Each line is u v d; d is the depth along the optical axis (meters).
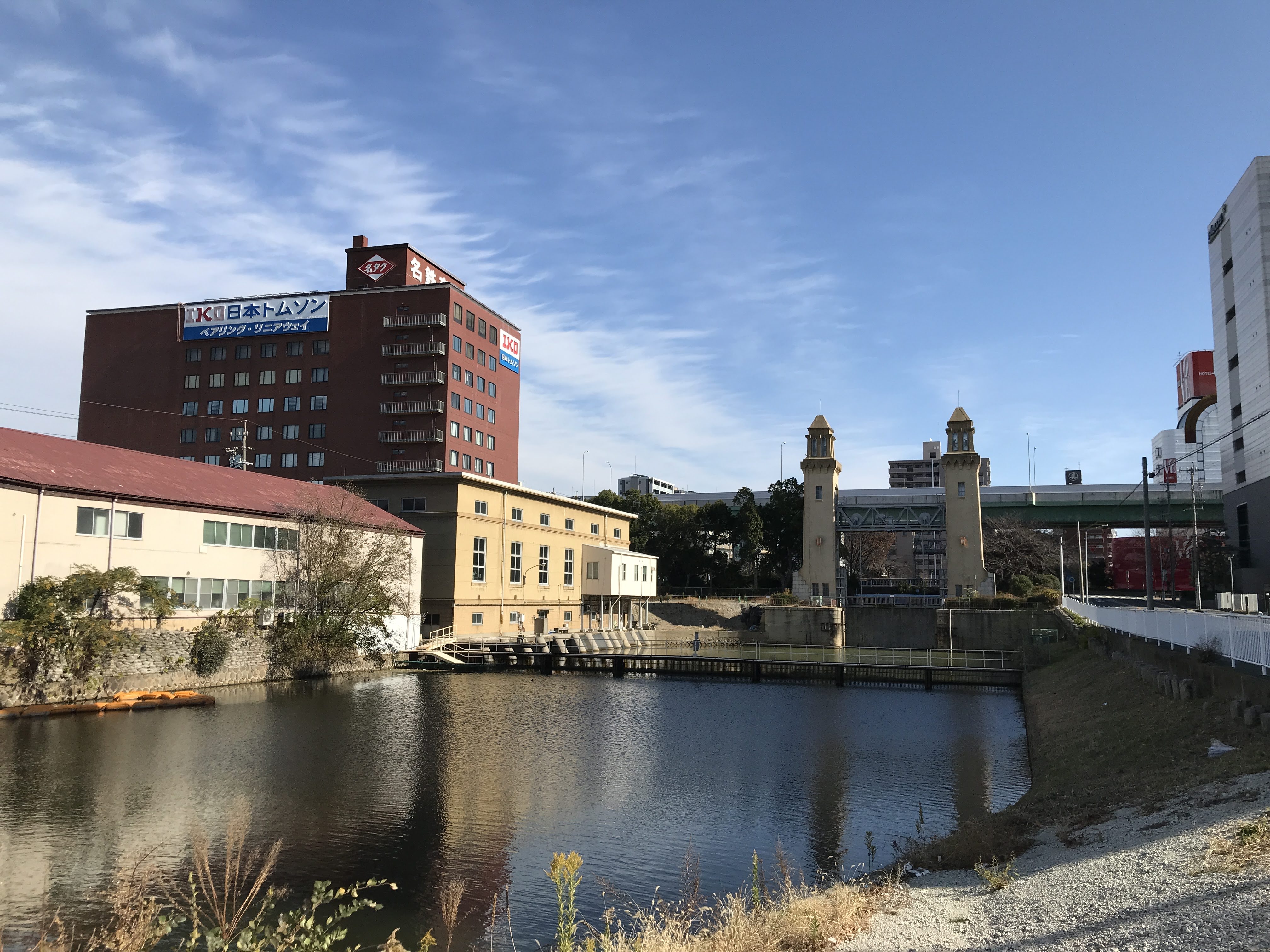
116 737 30.11
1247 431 88.69
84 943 13.70
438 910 15.76
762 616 97.31
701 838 20.50
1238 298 90.00
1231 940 9.30
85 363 101.06
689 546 121.88
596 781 26.08
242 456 89.19
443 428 91.88
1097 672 39.28
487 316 101.62
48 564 36.91
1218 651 25.34
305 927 10.77
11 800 21.70
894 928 11.95
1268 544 82.75
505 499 71.62
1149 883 11.97
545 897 16.52
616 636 83.31
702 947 11.80
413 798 23.34
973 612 80.31
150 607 40.84
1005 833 17.47
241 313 97.06
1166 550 122.19
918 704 46.06
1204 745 19.75
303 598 50.59
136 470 44.47
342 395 93.88
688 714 40.84
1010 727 38.09
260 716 35.78
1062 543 99.12
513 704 42.56
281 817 21.14
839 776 27.38
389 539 56.66
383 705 40.47
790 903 13.47
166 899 15.50
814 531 100.06
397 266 97.50
